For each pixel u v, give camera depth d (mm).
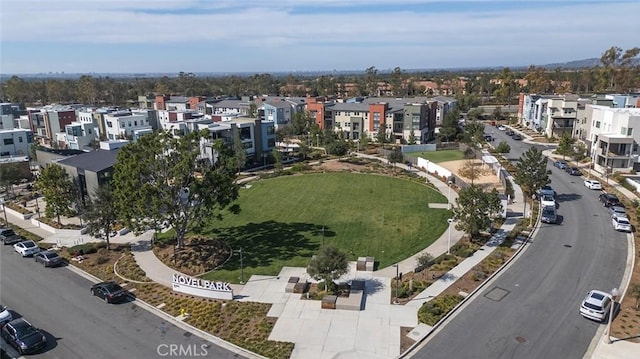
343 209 62906
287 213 61688
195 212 46531
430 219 57875
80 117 124500
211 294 38375
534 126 133125
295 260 45938
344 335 32406
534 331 32719
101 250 49906
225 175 46906
